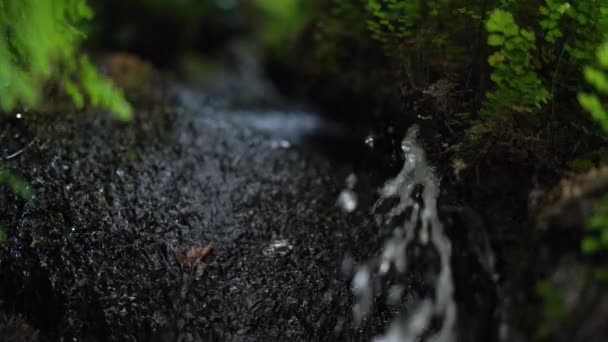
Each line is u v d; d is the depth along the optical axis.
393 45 0.76
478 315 0.61
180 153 0.87
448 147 0.69
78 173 0.77
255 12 1.70
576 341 0.52
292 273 0.71
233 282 0.69
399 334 0.65
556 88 0.66
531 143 0.65
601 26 0.62
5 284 0.67
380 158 0.83
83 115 0.87
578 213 0.55
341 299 0.68
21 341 0.63
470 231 0.65
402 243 0.70
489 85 0.70
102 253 0.69
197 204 0.78
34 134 0.80
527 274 0.57
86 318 0.65
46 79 0.85
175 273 0.69
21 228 0.69
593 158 0.63
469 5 0.69
